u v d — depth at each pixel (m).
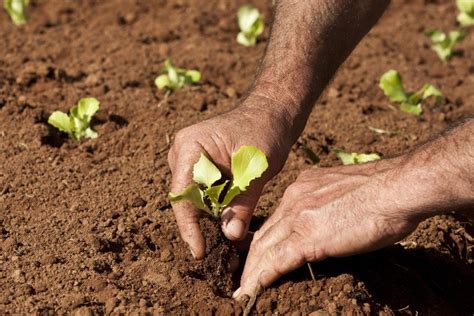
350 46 3.65
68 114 4.67
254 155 3.10
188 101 4.85
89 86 5.02
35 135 4.33
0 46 5.59
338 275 3.32
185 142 3.28
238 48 5.82
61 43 5.71
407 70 5.64
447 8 6.80
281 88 3.46
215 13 6.48
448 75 5.67
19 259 3.35
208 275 3.34
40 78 5.05
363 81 5.42
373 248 3.01
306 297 3.21
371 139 4.61
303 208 3.08
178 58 5.54
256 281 3.15
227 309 3.13
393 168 2.97
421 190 2.84
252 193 3.21
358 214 2.96
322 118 4.84
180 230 3.27
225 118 3.34
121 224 3.59
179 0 6.54
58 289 3.20
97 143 4.37
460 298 3.58
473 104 5.24
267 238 3.15
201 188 3.25
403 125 4.84
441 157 2.83
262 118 3.35
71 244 3.45
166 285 3.27
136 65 5.40
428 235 3.77
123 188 3.91
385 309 3.24
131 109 4.71
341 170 3.23
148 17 6.27
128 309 3.09
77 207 3.73
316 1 3.57
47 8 6.37
